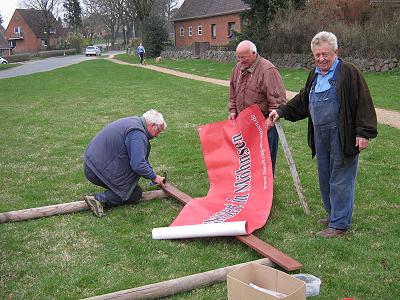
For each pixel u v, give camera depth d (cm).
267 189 518
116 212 547
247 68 549
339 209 465
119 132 538
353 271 402
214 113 1241
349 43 2247
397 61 2084
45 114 1307
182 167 736
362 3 2542
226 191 549
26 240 480
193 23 5447
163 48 4694
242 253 439
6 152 864
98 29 11344
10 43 9469
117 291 373
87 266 421
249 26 2775
